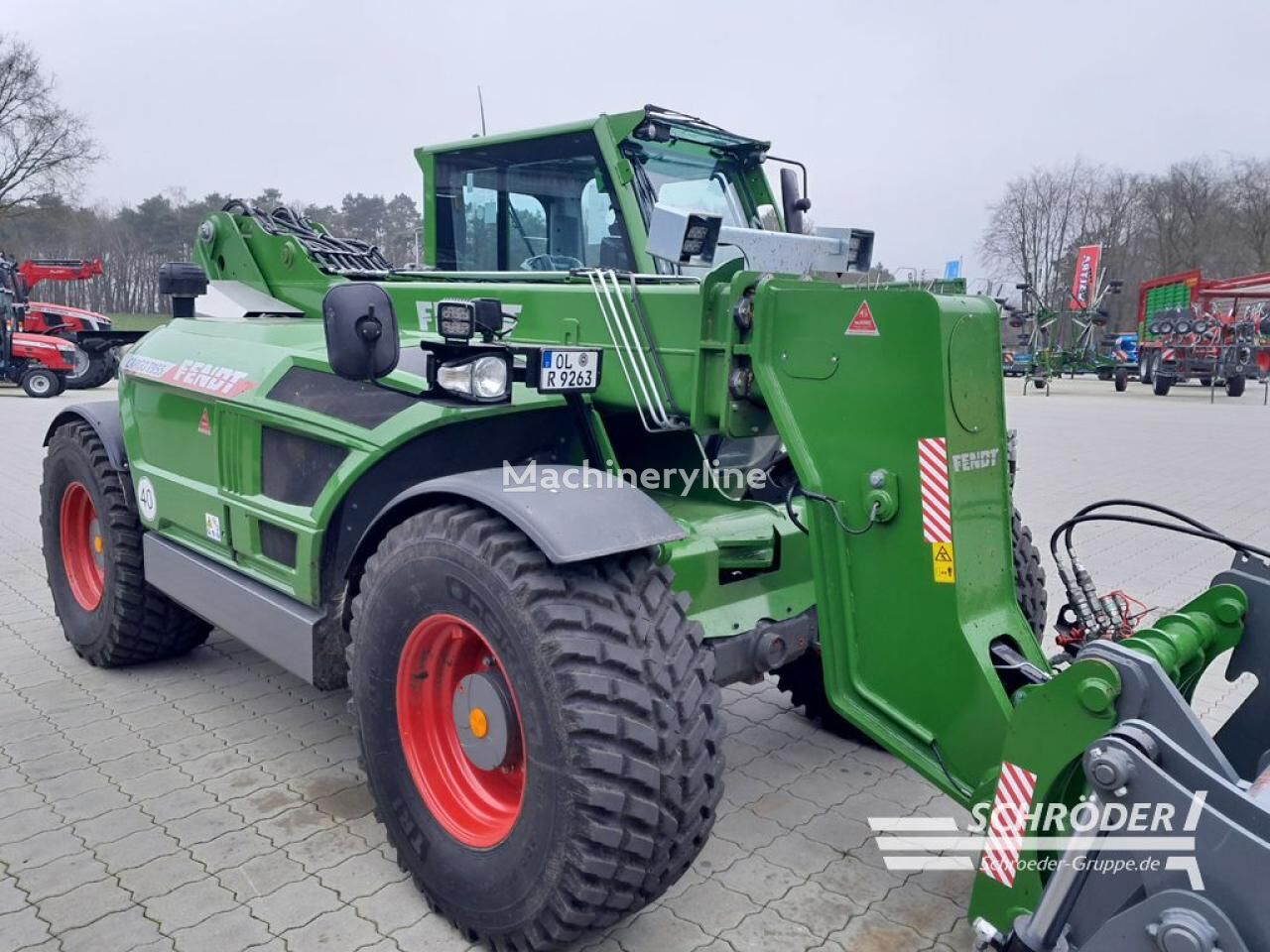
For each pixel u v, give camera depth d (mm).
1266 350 21875
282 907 2723
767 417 2844
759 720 4082
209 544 3689
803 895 2830
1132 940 1884
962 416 2408
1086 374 30703
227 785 3410
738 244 3270
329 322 2621
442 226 4504
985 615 2508
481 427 3029
